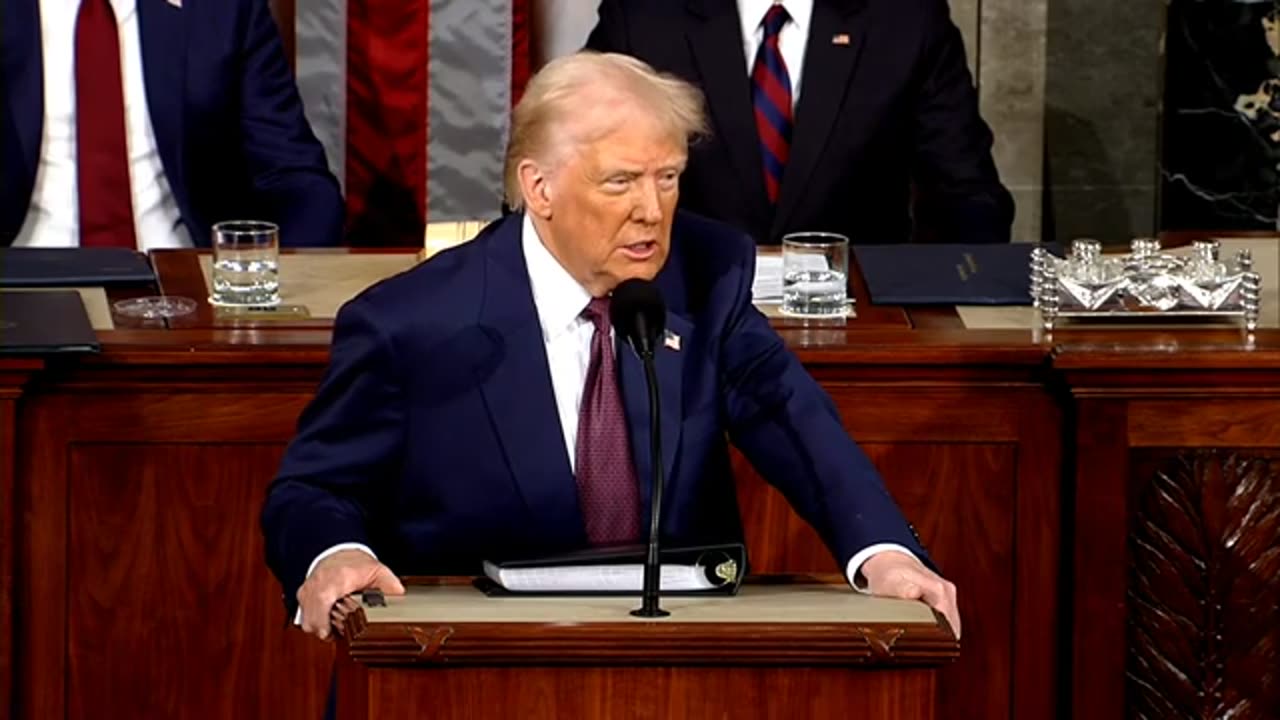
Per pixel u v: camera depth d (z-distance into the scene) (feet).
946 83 59.31
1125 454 41.75
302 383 41.55
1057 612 42.86
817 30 58.59
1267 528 42.01
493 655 27.68
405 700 27.84
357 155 67.87
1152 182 77.05
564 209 32.68
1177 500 41.98
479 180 68.23
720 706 28.17
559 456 33.19
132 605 41.63
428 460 33.27
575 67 32.55
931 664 28.14
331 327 43.62
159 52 57.57
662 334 31.01
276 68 59.31
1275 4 70.59
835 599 30.50
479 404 33.24
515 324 33.37
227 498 41.68
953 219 59.06
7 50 57.00
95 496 41.32
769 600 30.32
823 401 34.63
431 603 29.50
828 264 45.14
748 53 59.41
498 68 67.72
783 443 34.14
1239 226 71.92
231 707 42.01
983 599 42.91
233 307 45.21
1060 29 76.84
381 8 67.15
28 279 46.65
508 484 33.17
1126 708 42.52
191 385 41.29
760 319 35.01
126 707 41.78
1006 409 42.55
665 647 27.81
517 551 33.27
